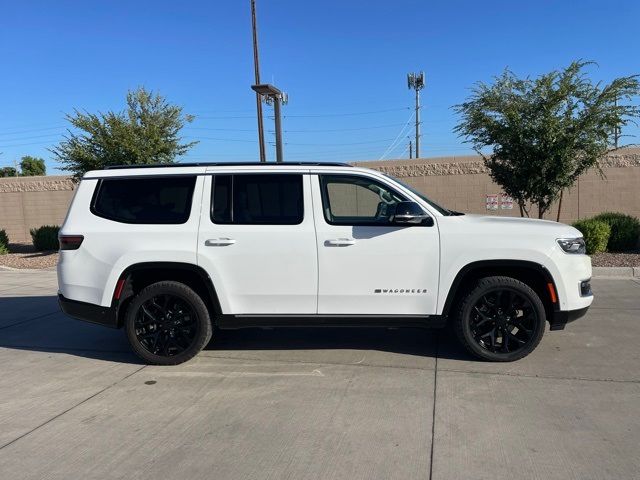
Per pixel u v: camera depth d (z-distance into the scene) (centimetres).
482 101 1234
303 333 677
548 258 525
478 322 545
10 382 517
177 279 565
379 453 364
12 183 2161
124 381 516
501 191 1772
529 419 414
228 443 383
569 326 684
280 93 1412
